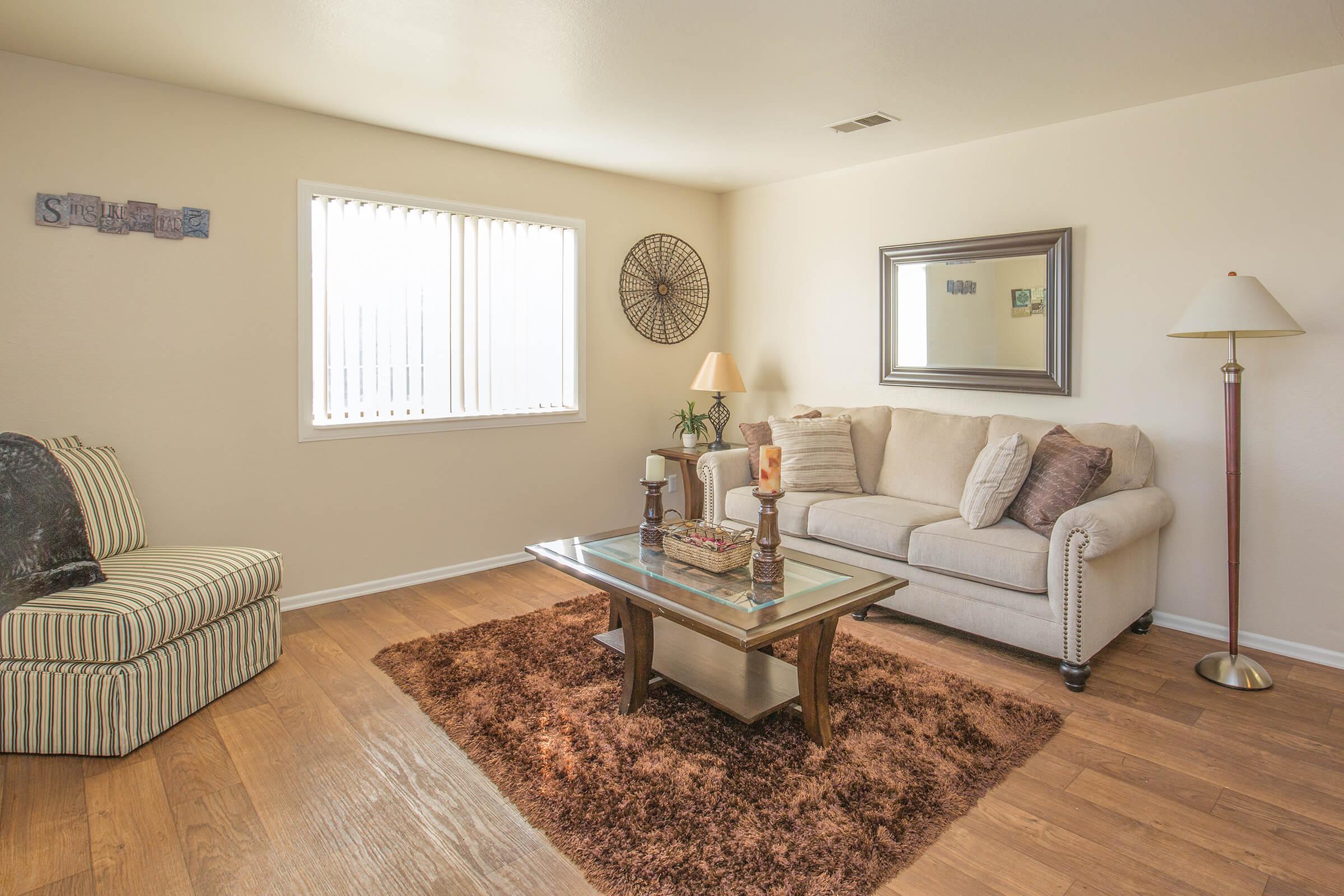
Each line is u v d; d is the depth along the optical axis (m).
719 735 2.33
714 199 5.21
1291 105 2.90
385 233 3.74
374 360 3.75
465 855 1.79
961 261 3.90
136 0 2.35
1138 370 3.34
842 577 2.48
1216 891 1.67
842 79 3.01
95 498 2.66
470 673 2.79
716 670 2.56
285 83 3.09
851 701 2.56
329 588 3.68
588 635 3.18
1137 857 1.78
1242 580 3.11
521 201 4.21
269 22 2.51
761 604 2.18
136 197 3.05
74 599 2.24
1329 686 2.73
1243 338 3.04
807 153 4.12
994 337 3.79
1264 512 3.04
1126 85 3.04
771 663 2.63
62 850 1.79
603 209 4.60
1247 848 1.82
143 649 2.25
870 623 3.40
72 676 2.20
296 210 3.45
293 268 3.46
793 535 3.71
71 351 2.96
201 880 1.70
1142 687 2.72
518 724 2.40
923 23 2.50
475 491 4.16
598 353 4.65
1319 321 2.88
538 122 3.59
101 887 1.67
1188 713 2.52
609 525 4.80
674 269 5.00
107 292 3.02
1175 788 2.07
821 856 1.76
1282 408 2.98
